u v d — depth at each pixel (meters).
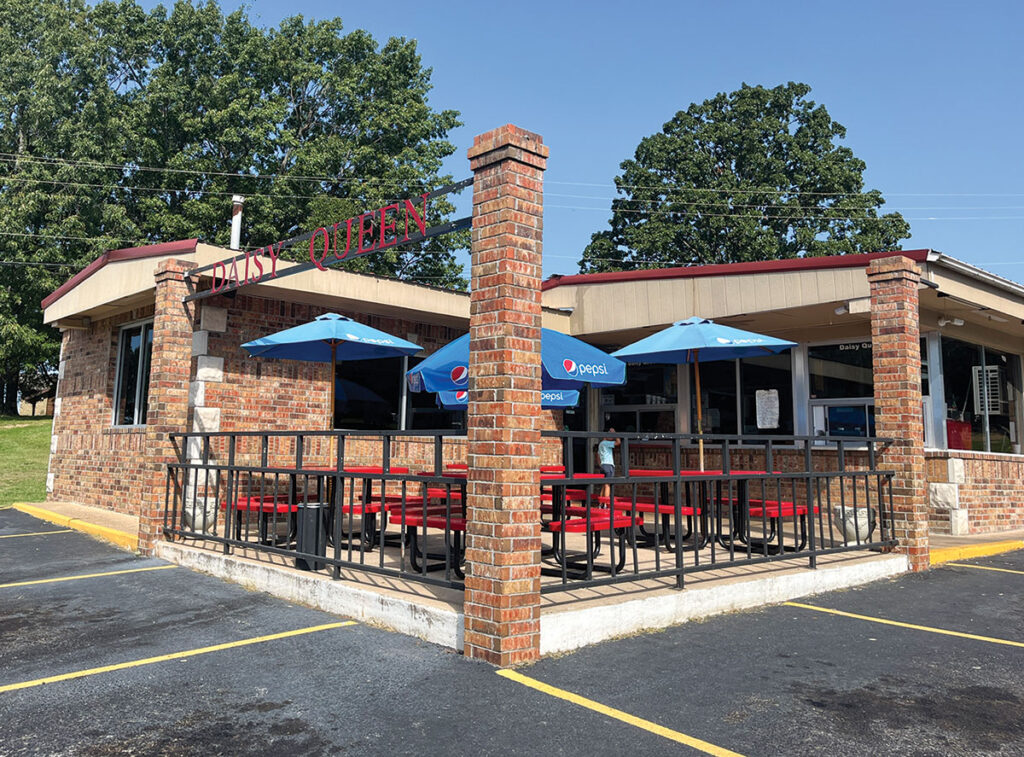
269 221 29.34
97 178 26.88
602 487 9.66
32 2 29.73
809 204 36.12
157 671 4.52
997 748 3.49
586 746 3.47
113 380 12.20
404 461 12.09
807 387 12.90
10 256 25.44
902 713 3.91
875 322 8.44
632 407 15.05
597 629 5.13
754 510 8.47
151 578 7.19
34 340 25.55
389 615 5.39
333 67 34.22
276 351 9.46
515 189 4.79
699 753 3.41
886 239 36.16
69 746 3.47
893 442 8.23
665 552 8.40
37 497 14.65
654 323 12.38
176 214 28.97
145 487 8.49
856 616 6.03
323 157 30.41
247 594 6.52
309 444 10.94
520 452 4.66
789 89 37.69
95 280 11.34
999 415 14.08
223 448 10.00
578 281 13.38
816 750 3.45
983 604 6.52
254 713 3.86
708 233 35.00
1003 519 11.84
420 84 35.19
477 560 4.70
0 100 27.03
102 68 28.06
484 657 4.60
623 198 37.75
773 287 11.08
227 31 31.66
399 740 3.53
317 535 6.42
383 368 12.10
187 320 8.68
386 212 5.99
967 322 12.84
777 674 4.51
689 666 4.63
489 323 4.75
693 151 37.00
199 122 29.41
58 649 4.99
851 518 10.13
